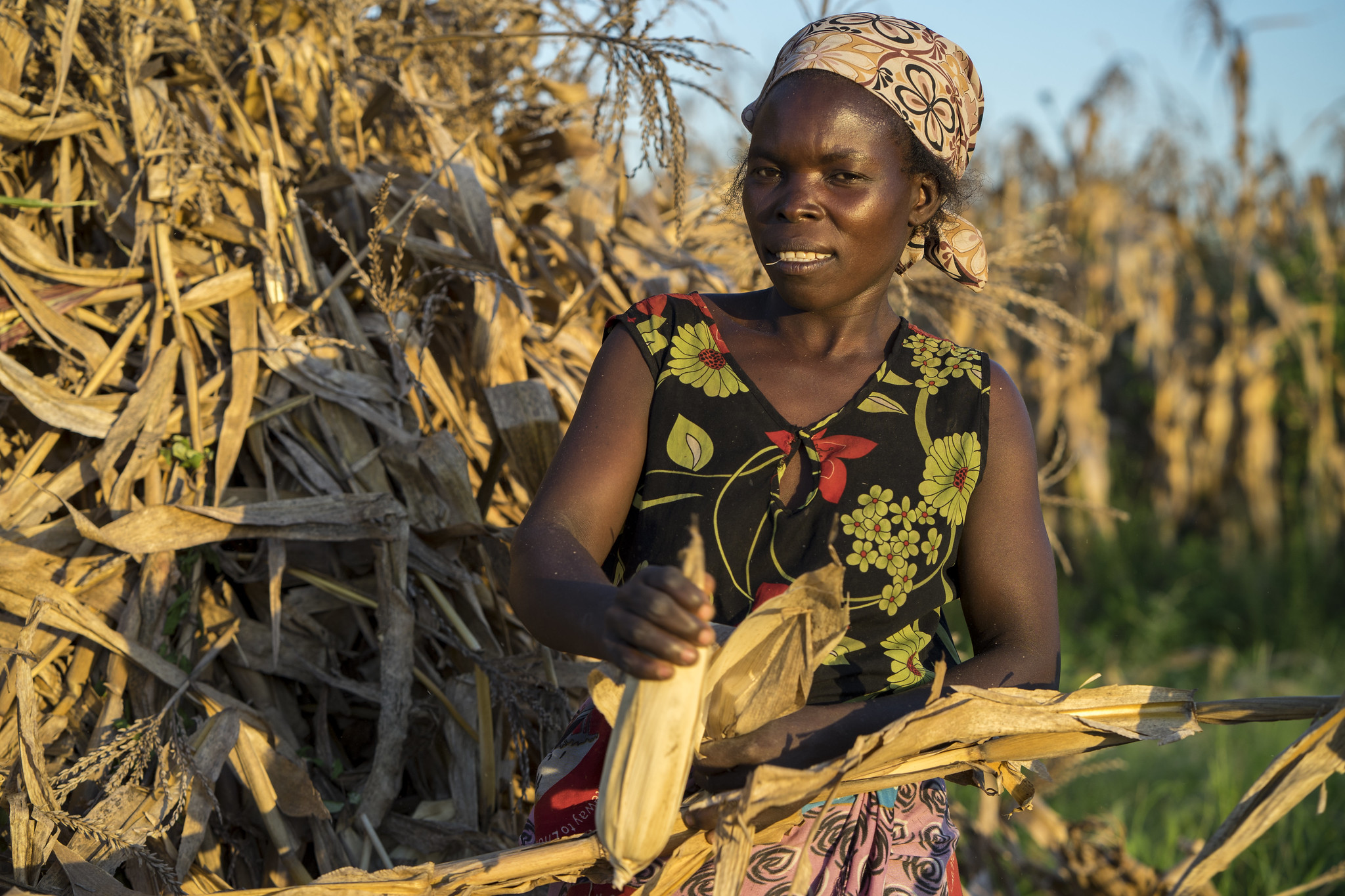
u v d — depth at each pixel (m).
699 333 1.29
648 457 1.24
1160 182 6.75
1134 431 6.86
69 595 1.55
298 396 1.86
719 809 1.05
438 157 2.13
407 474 1.83
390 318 1.83
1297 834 2.72
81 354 1.79
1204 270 6.69
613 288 2.27
